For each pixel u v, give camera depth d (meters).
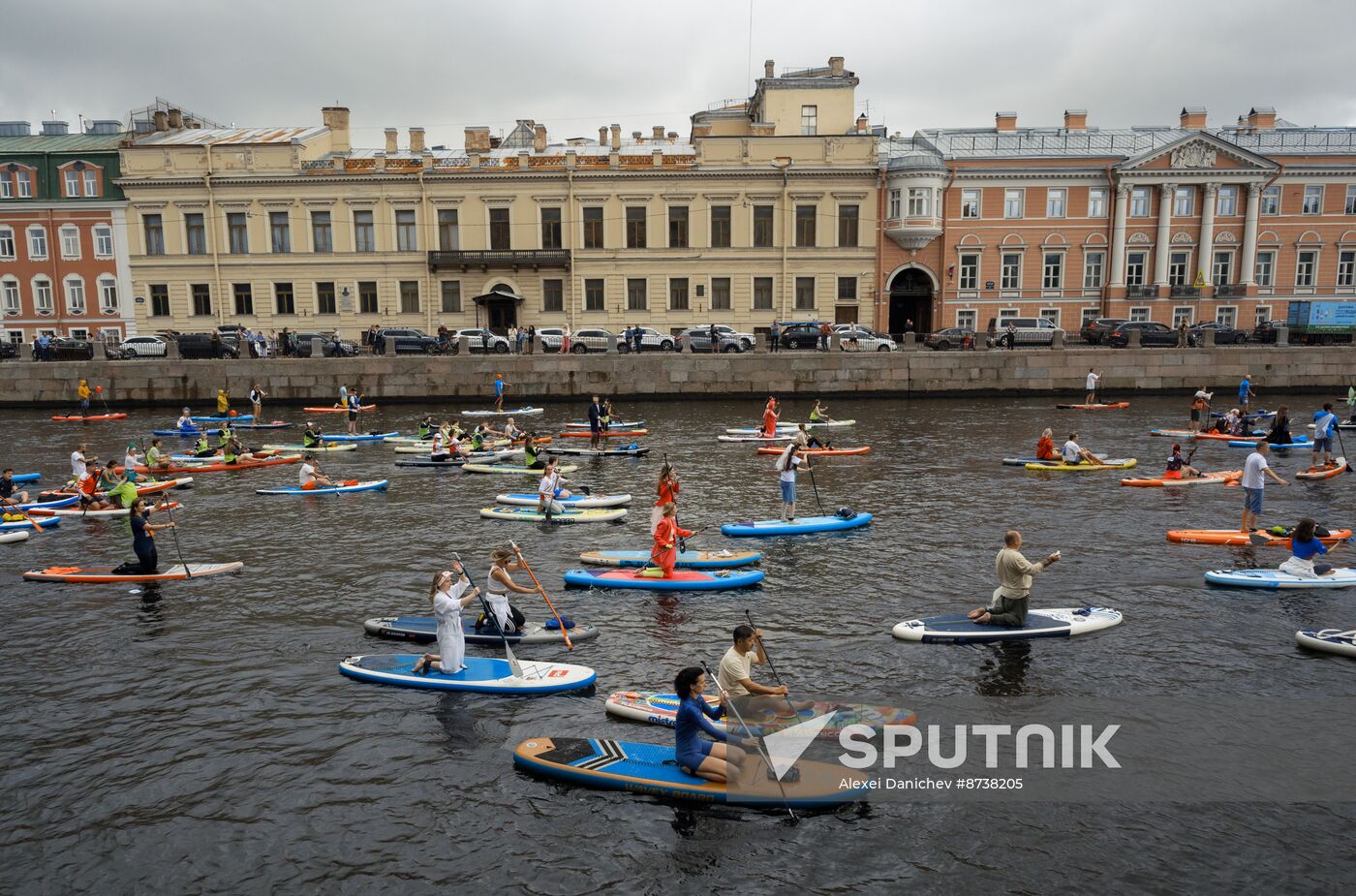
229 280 57.16
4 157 56.31
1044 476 25.72
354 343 50.97
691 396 46.38
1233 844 8.59
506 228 56.66
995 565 16.89
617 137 56.31
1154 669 12.19
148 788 9.67
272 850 8.65
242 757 10.23
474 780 9.69
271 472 28.30
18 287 57.59
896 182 55.00
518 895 8.00
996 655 12.66
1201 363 45.72
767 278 57.09
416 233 56.53
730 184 55.78
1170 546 18.03
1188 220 55.59
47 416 43.41
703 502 22.70
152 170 55.81
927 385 46.12
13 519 21.00
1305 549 15.34
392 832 8.87
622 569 16.52
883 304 57.06
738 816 9.02
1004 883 8.08
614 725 10.79
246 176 55.62
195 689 11.92
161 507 22.19
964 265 56.59
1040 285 56.53
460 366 45.94
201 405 45.75
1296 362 45.72
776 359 46.09
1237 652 12.71
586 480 25.70
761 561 17.28
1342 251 55.75
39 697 11.74
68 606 15.14
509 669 12.06
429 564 17.44
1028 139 59.97
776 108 58.94
